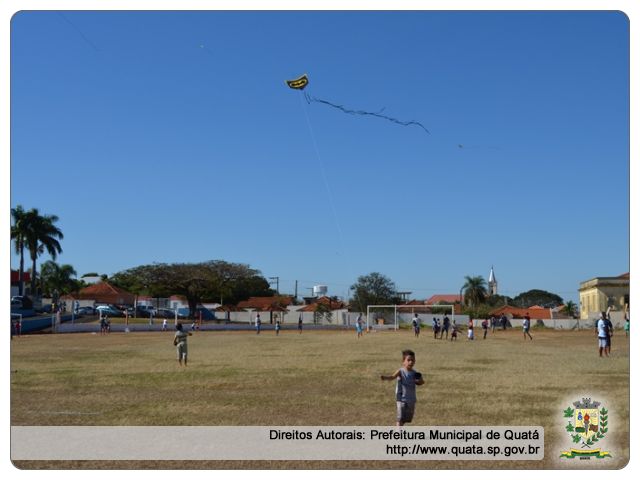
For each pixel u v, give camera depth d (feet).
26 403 49.62
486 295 346.33
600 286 259.60
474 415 44.01
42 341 138.31
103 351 105.81
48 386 59.47
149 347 116.67
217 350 107.86
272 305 344.69
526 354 95.35
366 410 46.32
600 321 89.92
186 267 296.71
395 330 222.28
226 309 345.72
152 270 294.66
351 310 312.71
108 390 56.70
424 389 56.08
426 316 265.95
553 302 448.65
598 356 90.79
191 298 301.84
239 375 67.92
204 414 44.83
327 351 104.58
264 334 182.70
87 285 383.24
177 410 46.39
